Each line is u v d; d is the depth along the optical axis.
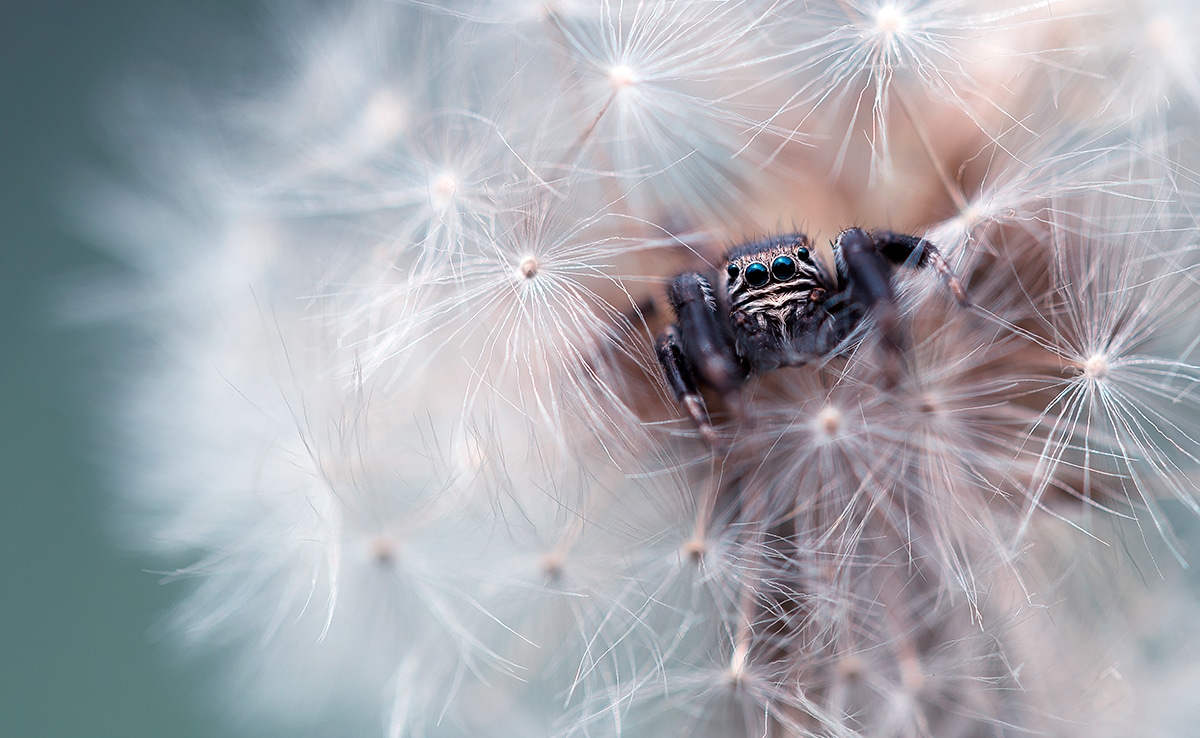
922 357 0.05
